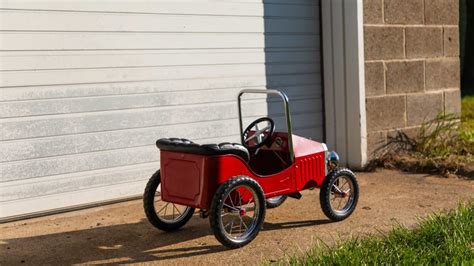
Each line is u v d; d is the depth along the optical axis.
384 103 6.32
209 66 5.73
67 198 5.25
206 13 5.70
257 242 4.70
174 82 5.59
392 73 6.36
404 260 4.25
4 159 5.06
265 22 5.99
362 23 6.15
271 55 6.03
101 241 4.80
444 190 5.59
